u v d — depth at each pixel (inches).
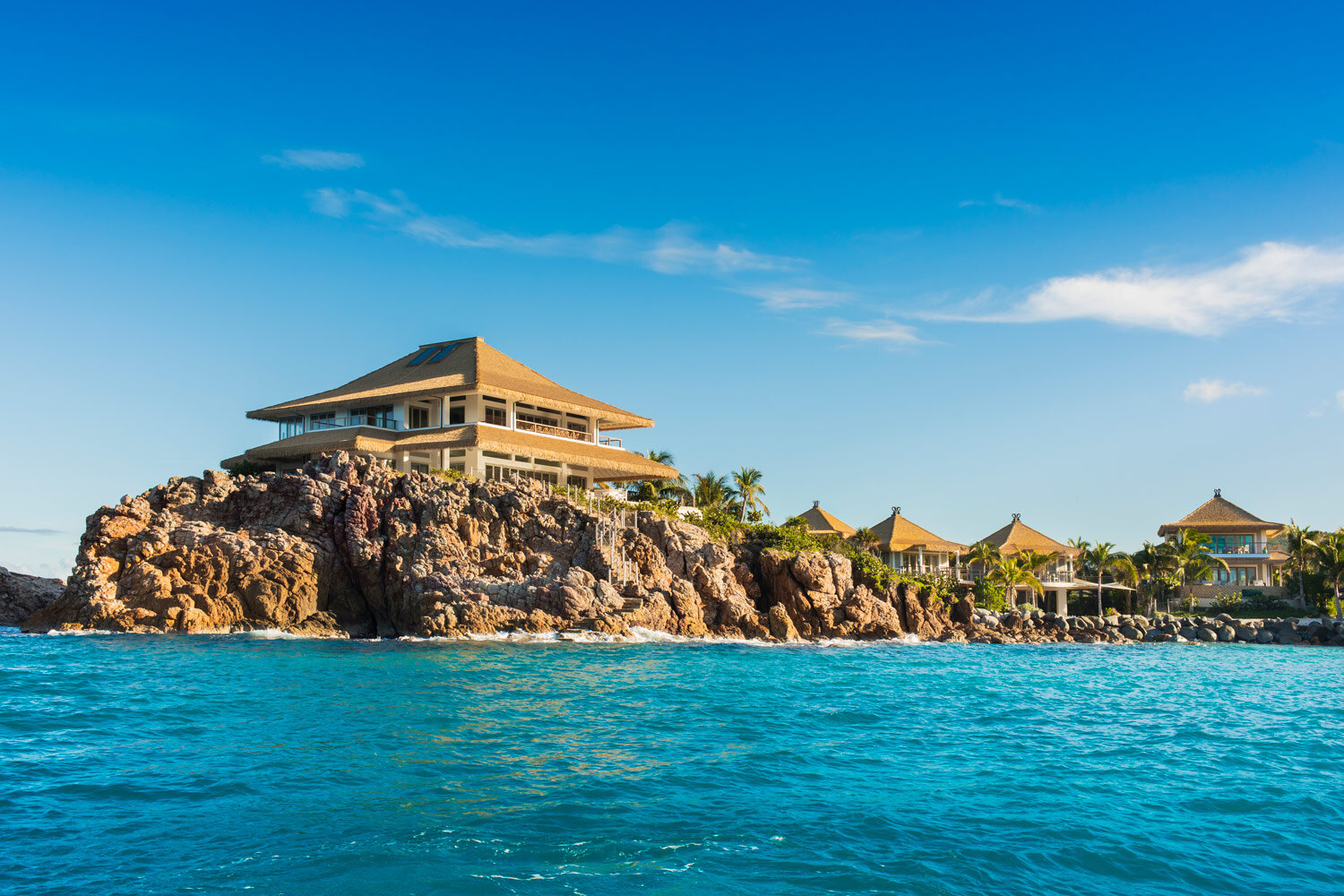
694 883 607.5
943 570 4608.8
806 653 2234.3
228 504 2427.4
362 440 2903.5
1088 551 4259.4
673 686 1491.1
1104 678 1902.1
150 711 1138.7
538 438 3221.0
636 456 3565.5
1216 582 4557.1
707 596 2578.7
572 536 2485.2
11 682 1355.8
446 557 2289.6
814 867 638.5
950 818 761.6
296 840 668.1
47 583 2780.5
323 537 2320.4
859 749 1033.5
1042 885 617.3
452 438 2930.6
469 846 663.8
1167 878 635.5
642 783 845.2
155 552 2226.9
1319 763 1008.9
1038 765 972.6
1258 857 679.1
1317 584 3978.8
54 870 606.9
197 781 816.3
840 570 2837.1
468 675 1524.4
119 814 721.0
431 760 911.0
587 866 633.0
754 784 856.3
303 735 1011.9
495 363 3513.8
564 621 2223.2
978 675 1876.2
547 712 1196.5
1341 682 1925.4
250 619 2198.6
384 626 2283.5
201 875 602.2
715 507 3572.8
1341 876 644.7
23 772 839.7
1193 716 1355.8
